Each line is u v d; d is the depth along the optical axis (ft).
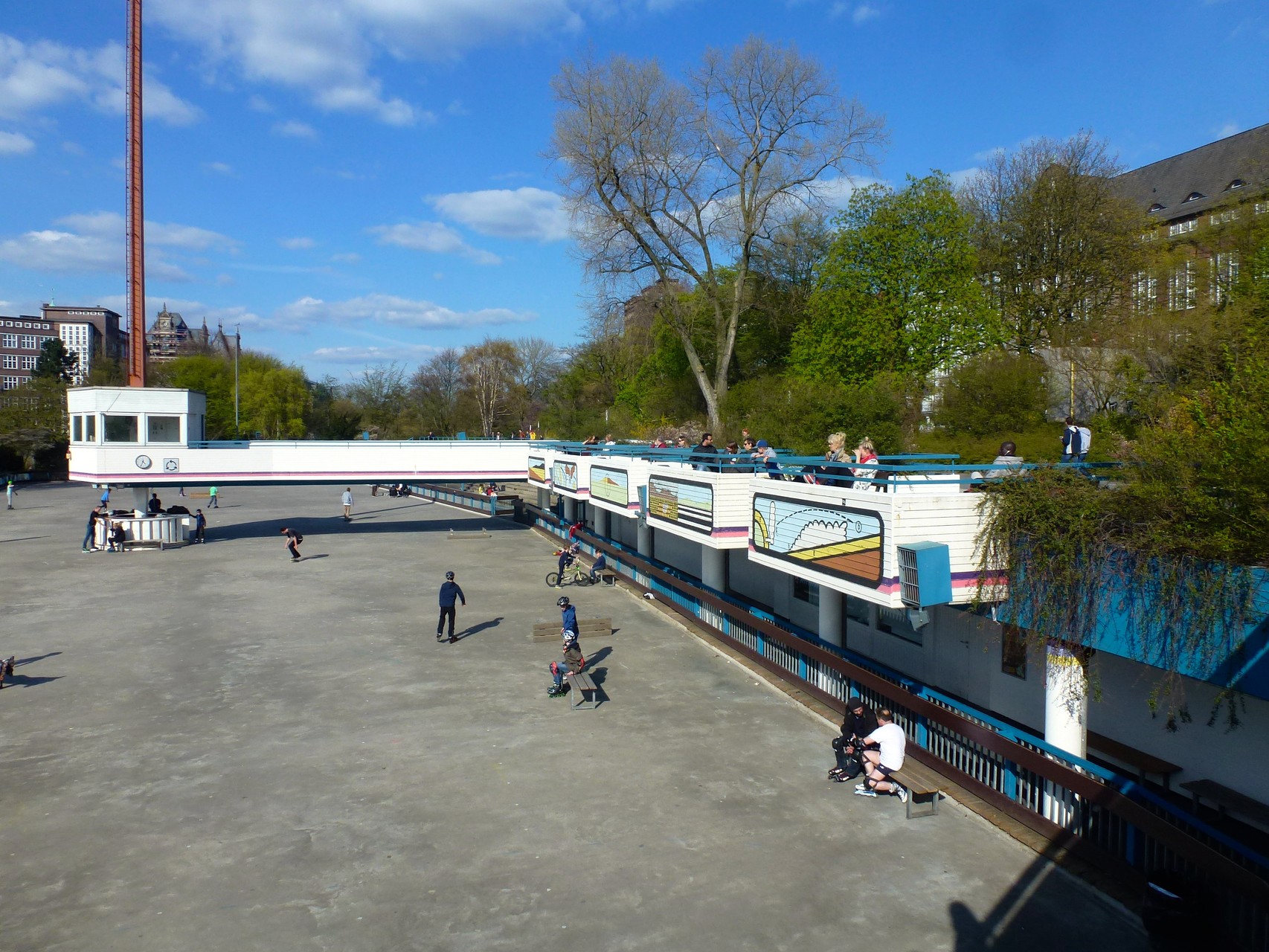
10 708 44.55
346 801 33.30
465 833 30.58
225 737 40.37
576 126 116.26
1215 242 80.53
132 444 104.32
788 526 41.83
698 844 29.68
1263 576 23.53
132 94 114.52
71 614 66.80
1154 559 26.37
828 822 31.35
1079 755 31.35
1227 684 24.54
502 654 55.11
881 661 51.72
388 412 284.00
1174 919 23.38
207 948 23.72
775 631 49.06
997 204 141.90
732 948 23.70
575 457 87.04
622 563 82.17
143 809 32.68
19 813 32.40
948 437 85.20
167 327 589.73
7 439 204.03
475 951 23.61
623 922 24.95
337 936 24.32
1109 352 75.41
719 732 40.70
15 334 499.92
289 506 154.30
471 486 161.68
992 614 34.35
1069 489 29.94
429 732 40.91
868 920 25.05
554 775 35.70
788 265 145.18
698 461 55.67
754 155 118.11
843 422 88.84
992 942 23.98
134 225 115.34
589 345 214.48
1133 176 206.80
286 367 262.67
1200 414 27.17
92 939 24.16
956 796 33.42
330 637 59.52
